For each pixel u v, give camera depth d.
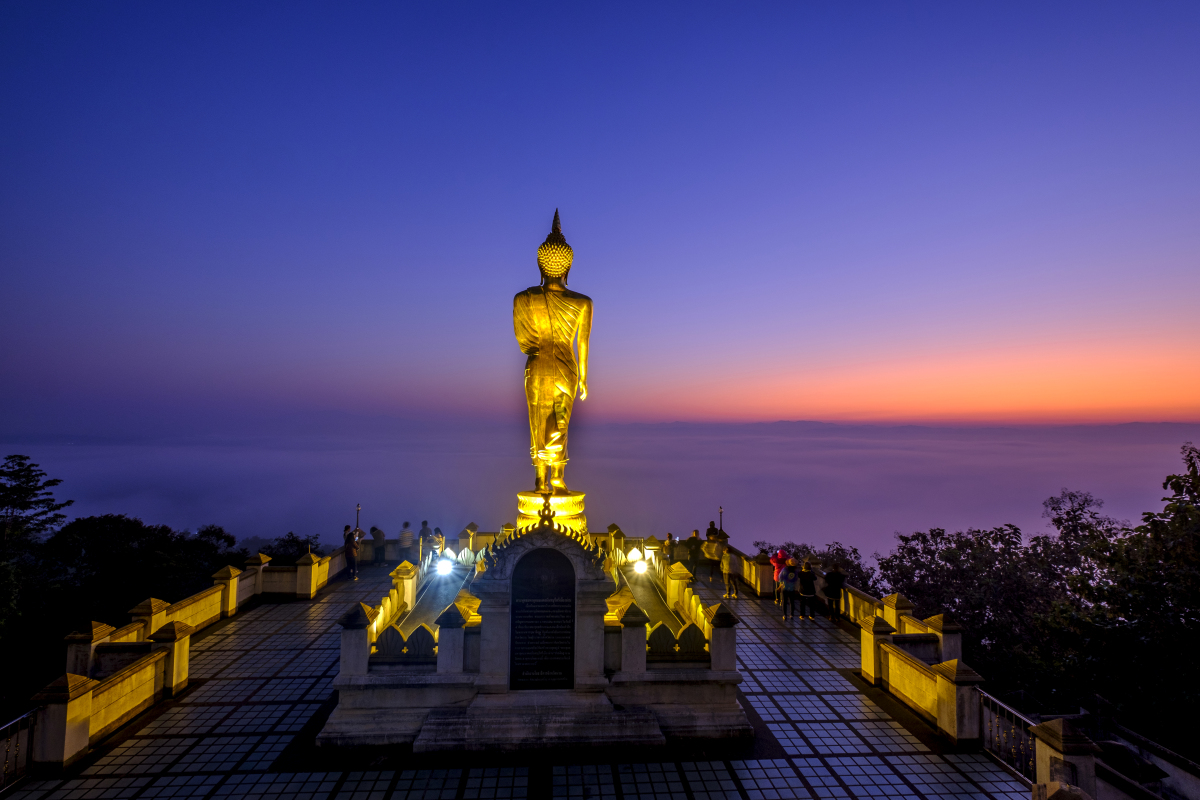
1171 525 18.45
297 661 17.33
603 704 12.70
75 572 35.81
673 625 16.20
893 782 11.49
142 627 17.11
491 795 10.94
